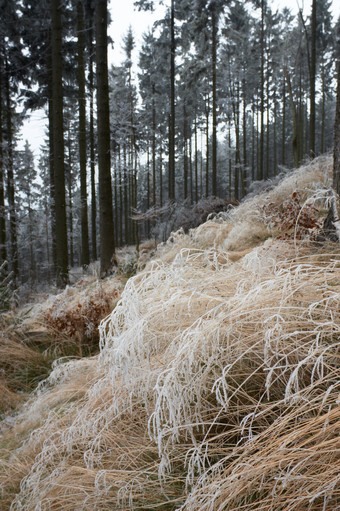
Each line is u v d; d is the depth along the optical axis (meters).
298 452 1.19
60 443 1.91
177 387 1.44
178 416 1.40
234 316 1.60
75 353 3.73
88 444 1.78
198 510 1.27
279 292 1.68
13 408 2.91
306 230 3.34
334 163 3.40
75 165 27.36
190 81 22.30
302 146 22.61
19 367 3.51
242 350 1.69
